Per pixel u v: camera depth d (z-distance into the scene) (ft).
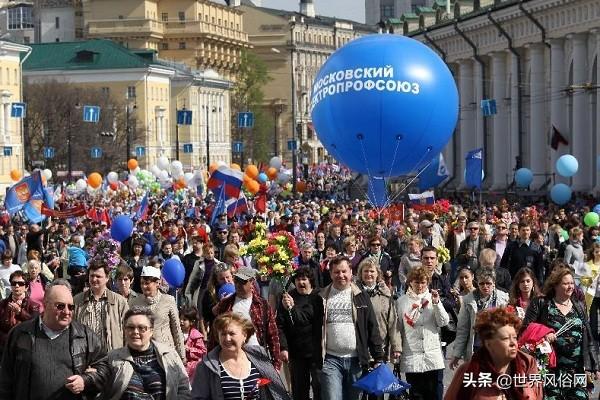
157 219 196.75
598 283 114.93
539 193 360.48
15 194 180.65
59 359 63.93
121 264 90.38
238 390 62.23
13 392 64.18
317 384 85.20
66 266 126.31
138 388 63.05
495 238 136.77
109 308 80.48
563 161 212.23
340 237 154.20
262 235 90.99
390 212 198.70
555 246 160.86
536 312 77.41
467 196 374.02
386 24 561.43
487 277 87.30
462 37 457.68
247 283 82.12
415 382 86.22
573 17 364.17
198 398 62.34
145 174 326.44
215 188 191.52
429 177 225.97
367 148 159.74
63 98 565.94
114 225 145.59
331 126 161.79
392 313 85.56
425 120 157.89
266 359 63.67
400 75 156.25
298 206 241.55
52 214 183.62
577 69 363.15
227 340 62.49
